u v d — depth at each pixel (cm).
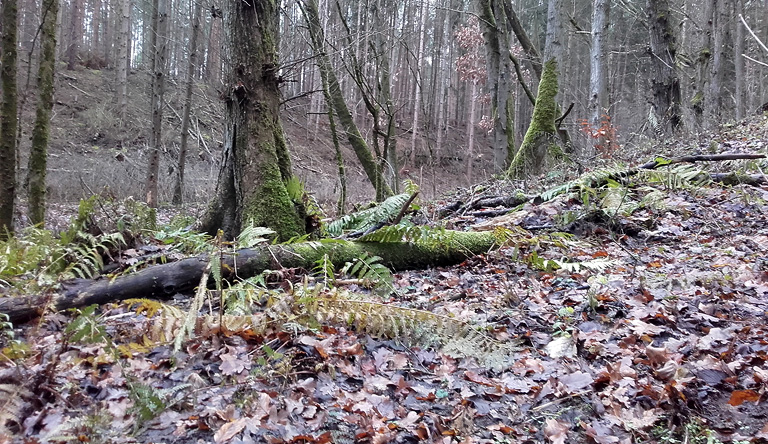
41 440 165
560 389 234
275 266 374
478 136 3444
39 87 516
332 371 243
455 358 265
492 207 684
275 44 495
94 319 238
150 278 326
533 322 310
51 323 275
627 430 205
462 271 446
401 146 2481
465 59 2288
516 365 259
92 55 2544
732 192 595
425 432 203
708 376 232
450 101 3425
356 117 2136
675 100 1117
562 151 1012
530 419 217
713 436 197
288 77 539
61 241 364
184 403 205
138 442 183
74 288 305
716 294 330
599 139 1099
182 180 1197
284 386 227
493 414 220
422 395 231
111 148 1698
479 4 1145
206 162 1575
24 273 328
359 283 374
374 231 441
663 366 245
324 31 810
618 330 287
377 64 908
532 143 1002
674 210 552
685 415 211
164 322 251
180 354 246
